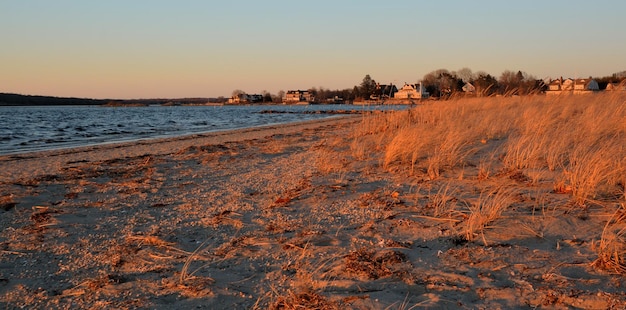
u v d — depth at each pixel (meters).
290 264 4.31
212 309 3.51
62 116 61.50
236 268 4.29
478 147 9.25
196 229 5.57
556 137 8.71
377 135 12.38
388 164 8.42
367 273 3.93
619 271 3.65
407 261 4.20
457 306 3.33
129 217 6.25
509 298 3.42
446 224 5.11
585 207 5.23
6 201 7.22
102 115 66.44
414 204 5.97
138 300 3.67
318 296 3.55
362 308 3.34
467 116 13.17
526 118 11.34
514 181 6.64
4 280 4.17
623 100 12.44
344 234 5.07
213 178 9.12
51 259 4.71
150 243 5.05
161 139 22.02
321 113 61.41
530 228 4.76
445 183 6.93
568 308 3.24
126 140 22.72
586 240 4.40
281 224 5.57
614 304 3.20
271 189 7.64
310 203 6.45
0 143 21.34
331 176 8.08
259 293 3.76
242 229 5.50
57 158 13.96
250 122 42.44
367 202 6.24
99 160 13.23
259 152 13.15
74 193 7.86
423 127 10.65
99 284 3.99
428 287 3.66
